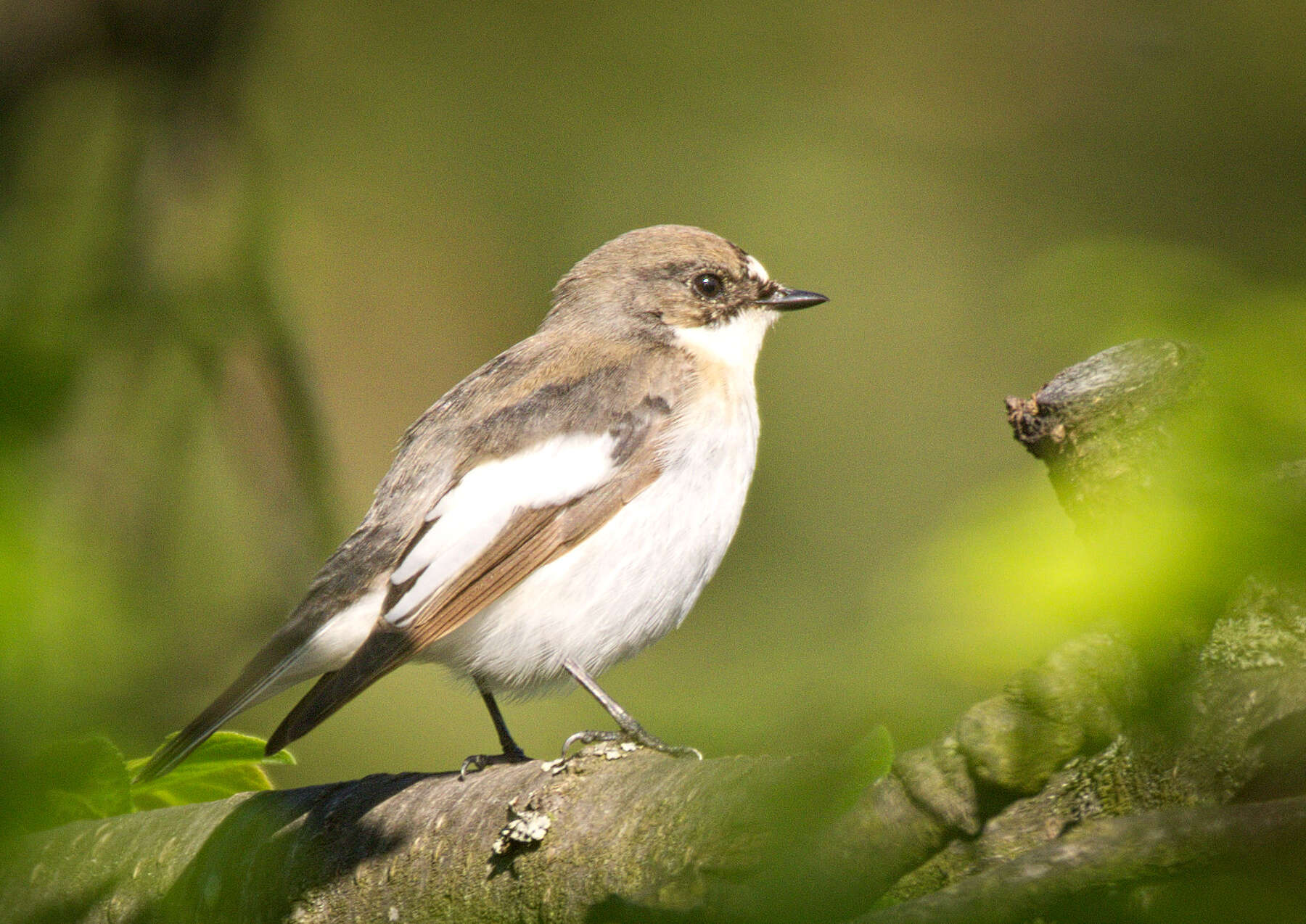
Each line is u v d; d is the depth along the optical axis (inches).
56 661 267.0
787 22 707.4
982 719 147.7
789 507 567.8
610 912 180.5
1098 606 155.0
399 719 565.0
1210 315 248.7
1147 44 614.9
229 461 421.7
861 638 220.1
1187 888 135.0
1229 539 141.7
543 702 568.1
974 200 669.9
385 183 706.2
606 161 717.3
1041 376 649.0
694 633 378.0
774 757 194.4
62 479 354.9
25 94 494.3
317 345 674.8
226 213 468.1
